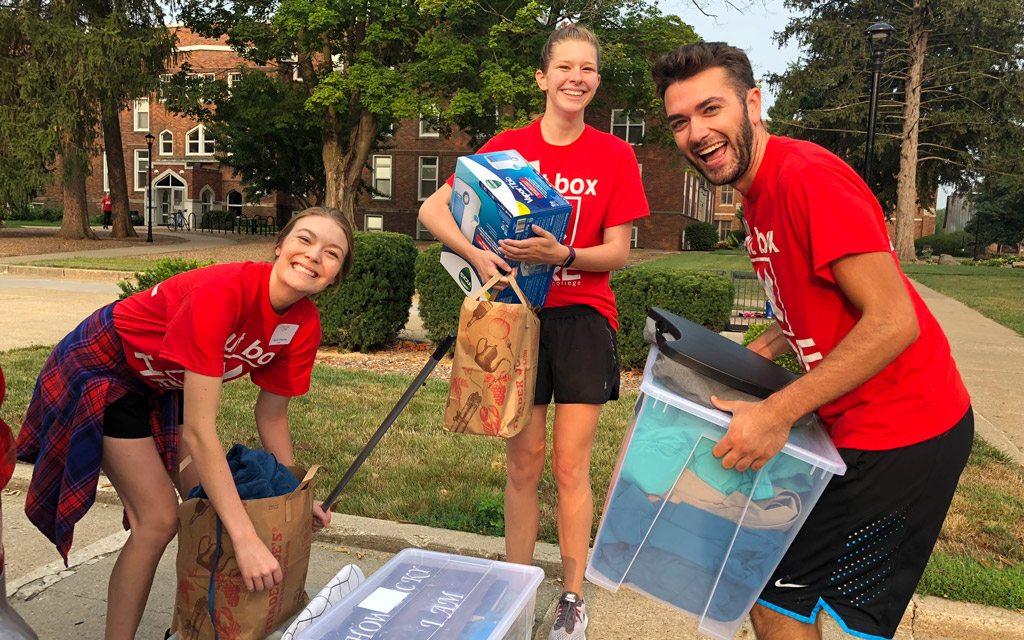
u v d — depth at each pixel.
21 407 5.41
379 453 4.73
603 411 6.02
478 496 3.98
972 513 4.02
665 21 21.09
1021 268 30.03
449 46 21.50
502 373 2.47
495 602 1.92
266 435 2.68
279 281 2.27
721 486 1.86
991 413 6.66
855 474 1.88
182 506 2.21
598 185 2.76
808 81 34.69
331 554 3.58
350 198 27.52
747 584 1.91
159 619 2.93
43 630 2.80
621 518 1.97
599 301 2.81
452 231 2.63
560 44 2.70
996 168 34.16
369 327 8.53
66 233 27.44
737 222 57.56
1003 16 31.66
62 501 2.32
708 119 1.91
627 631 2.96
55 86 23.84
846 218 1.74
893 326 1.70
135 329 2.31
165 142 43.38
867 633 1.92
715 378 1.92
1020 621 2.93
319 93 22.41
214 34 27.19
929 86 34.53
